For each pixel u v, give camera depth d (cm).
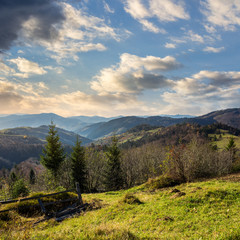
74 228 1023
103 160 5053
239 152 6141
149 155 5728
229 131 19212
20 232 962
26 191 3039
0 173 10525
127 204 1460
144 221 1073
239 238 700
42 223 1204
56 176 3762
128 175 5175
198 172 3366
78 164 4062
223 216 988
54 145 3647
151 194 1955
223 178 2647
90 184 4919
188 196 1370
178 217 1066
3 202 1215
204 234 802
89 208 1554
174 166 2948
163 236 824
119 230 852
